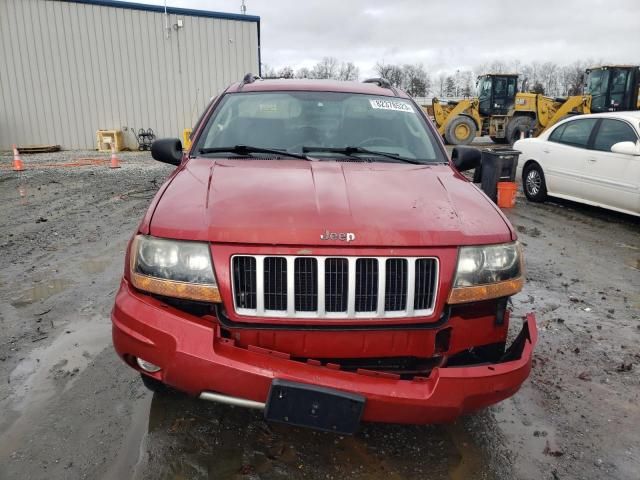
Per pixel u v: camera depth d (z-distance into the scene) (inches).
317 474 90.9
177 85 789.2
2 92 733.9
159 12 759.1
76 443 97.1
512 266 91.1
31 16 721.6
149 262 86.0
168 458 93.5
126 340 85.0
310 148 128.3
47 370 123.3
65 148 768.3
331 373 79.7
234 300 82.5
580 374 129.3
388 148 132.1
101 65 756.0
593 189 308.2
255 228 82.9
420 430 104.4
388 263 83.4
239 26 799.7
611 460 97.7
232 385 79.4
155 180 448.8
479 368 83.0
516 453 98.7
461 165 140.8
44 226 268.5
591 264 222.8
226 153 125.6
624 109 802.2
